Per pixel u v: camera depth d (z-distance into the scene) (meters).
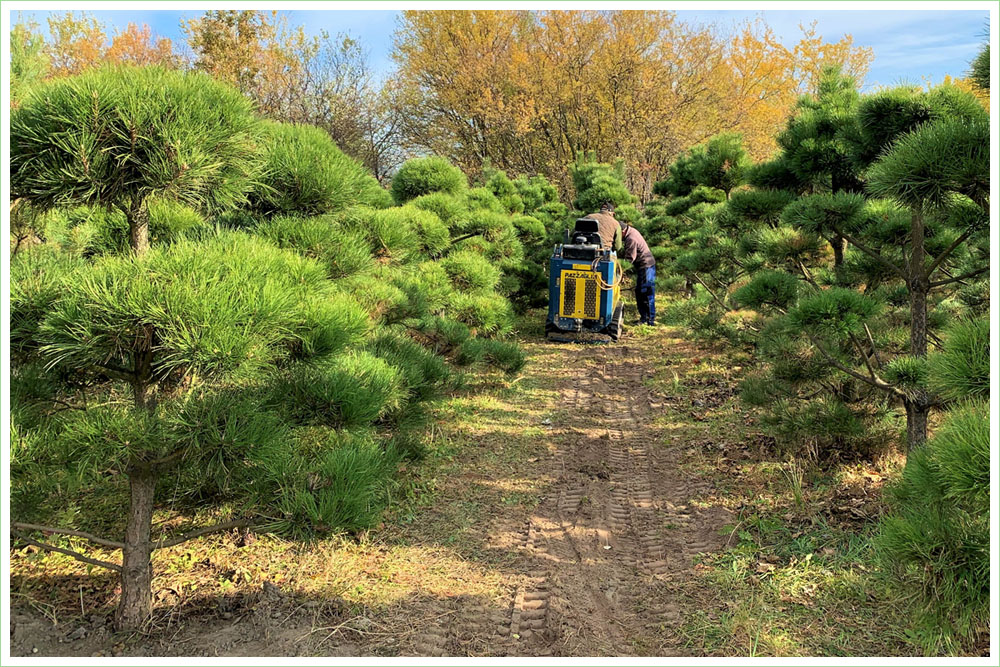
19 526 3.02
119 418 2.72
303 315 2.97
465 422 6.90
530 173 31.55
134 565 3.21
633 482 5.45
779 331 5.46
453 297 6.77
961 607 2.42
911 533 2.52
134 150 2.60
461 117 31.69
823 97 6.00
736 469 5.47
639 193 29.28
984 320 2.67
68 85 2.55
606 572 4.04
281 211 3.92
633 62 28.41
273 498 3.18
